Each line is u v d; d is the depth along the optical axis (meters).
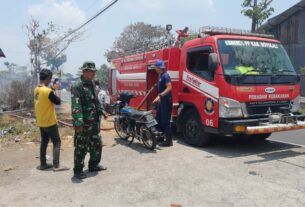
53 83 8.30
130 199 5.30
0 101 20.75
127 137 9.65
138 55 11.45
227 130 7.64
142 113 8.62
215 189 5.65
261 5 21.14
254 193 5.46
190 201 5.19
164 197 5.36
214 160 7.41
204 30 8.66
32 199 5.38
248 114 7.88
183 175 6.38
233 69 7.90
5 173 6.74
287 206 4.96
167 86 8.66
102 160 7.56
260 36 9.30
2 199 5.41
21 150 8.63
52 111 6.74
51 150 8.63
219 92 7.86
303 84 20.41
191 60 8.95
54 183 6.09
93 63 6.27
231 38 8.35
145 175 6.42
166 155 7.91
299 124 7.91
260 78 8.01
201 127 8.59
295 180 6.05
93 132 6.46
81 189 5.76
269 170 6.65
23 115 16.78
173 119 9.58
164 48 9.63
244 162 7.23
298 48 24.61
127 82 12.35
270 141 9.56
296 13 24.52
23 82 21.02
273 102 8.20
